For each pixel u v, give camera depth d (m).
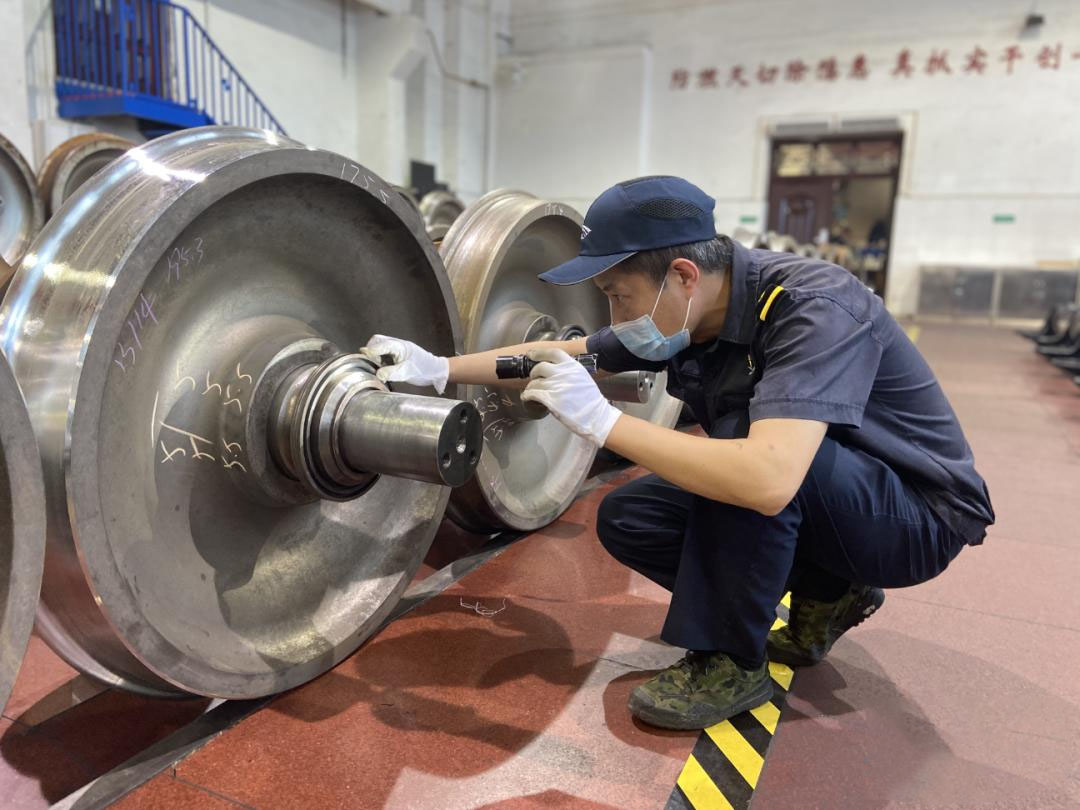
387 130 10.85
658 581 1.66
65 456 1.01
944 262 11.48
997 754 1.38
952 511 1.41
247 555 1.47
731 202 12.41
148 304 1.20
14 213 5.18
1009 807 1.24
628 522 1.59
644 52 12.23
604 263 1.28
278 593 1.52
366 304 1.67
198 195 1.14
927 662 1.70
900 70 11.21
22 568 0.91
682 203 1.28
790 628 1.67
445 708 1.44
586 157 12.86
